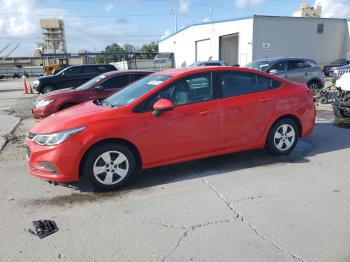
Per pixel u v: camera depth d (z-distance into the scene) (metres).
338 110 9.18
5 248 3.36
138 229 3.65
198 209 4.06
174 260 3.09
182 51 45.88
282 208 4.03
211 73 5.24
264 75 5.68
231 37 37.12
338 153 6.16
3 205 4.34
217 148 5.28
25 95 21.75
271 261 3.02
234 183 4.83
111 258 3.15
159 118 4.80
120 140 4.68
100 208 4.18
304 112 5.95
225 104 5.23
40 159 4.52
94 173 4.59
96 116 4.62
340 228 3.55
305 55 33.31
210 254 3.16
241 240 3.37
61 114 5.06
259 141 5.64
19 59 98.62
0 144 7.70
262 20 31.20
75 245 3.38
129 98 5.06
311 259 3.04
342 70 17.64
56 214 4.06
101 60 89.19
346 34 34.50
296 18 32.19
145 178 5.13
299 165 5.52
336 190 4.51
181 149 5.02
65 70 19.08
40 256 3.21
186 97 5.04
